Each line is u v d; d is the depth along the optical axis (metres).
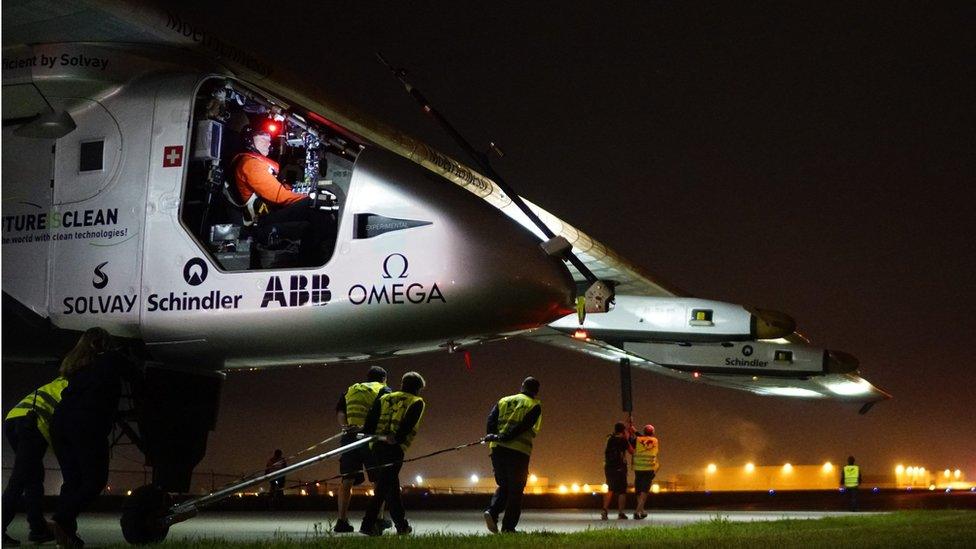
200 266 9.22
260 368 10.16
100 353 7.64
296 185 9.79
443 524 12.87
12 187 9.62
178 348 9.41
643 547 7.23
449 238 9.01
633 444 15.55
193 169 9.51
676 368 21.59
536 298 9.20
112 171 9.45
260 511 17.80
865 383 27.70
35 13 9.22
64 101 9.63
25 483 8.27
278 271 9.16
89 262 9.41
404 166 9.43
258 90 9.75
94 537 9.73
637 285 18.06
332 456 8.79
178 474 9.66
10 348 9.85
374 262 9.05
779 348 21.73
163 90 9.52
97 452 7.47
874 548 7.37
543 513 18.31
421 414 9.80
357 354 9.56
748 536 8.79
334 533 10.52
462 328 9.16
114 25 9.38
